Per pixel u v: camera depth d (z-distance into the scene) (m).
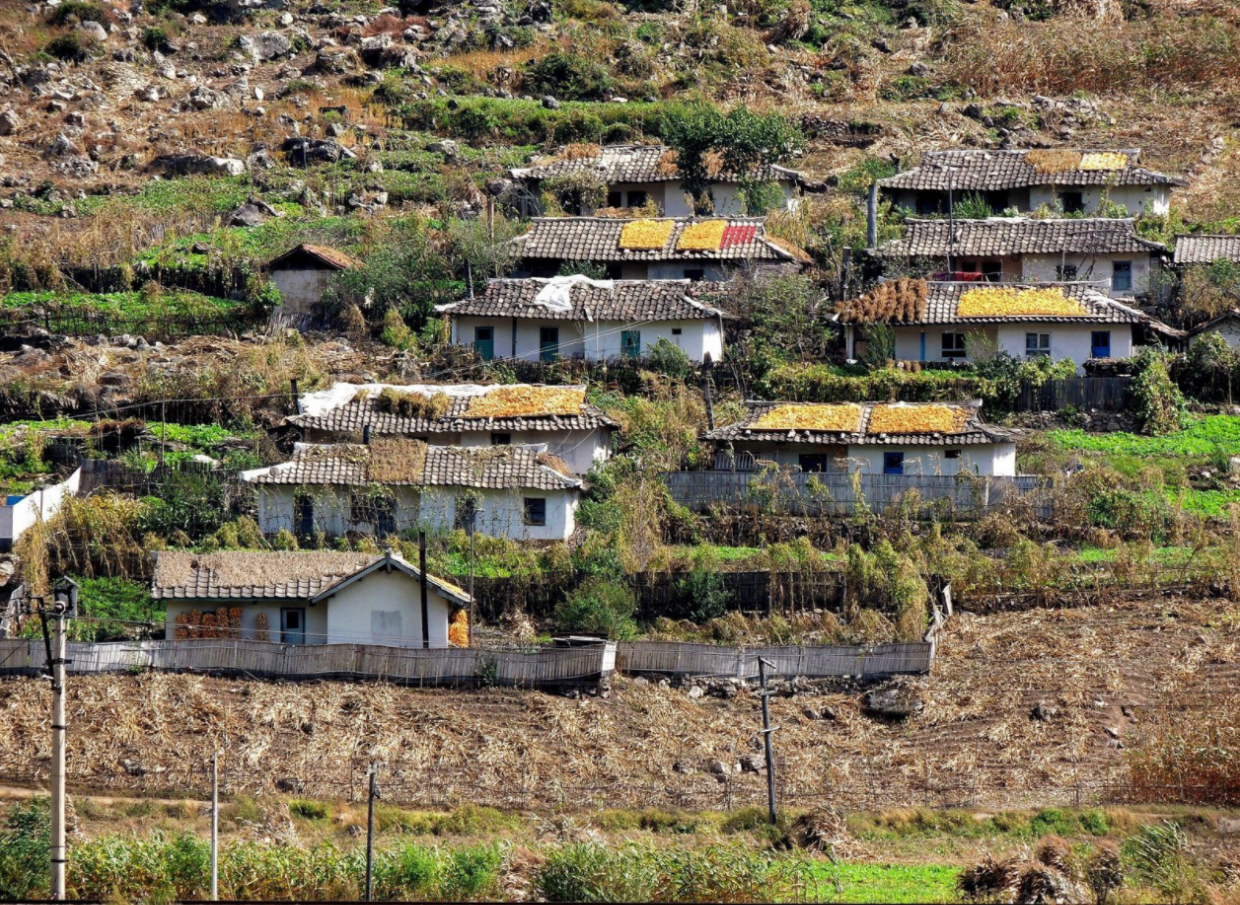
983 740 169.50
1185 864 139.38
